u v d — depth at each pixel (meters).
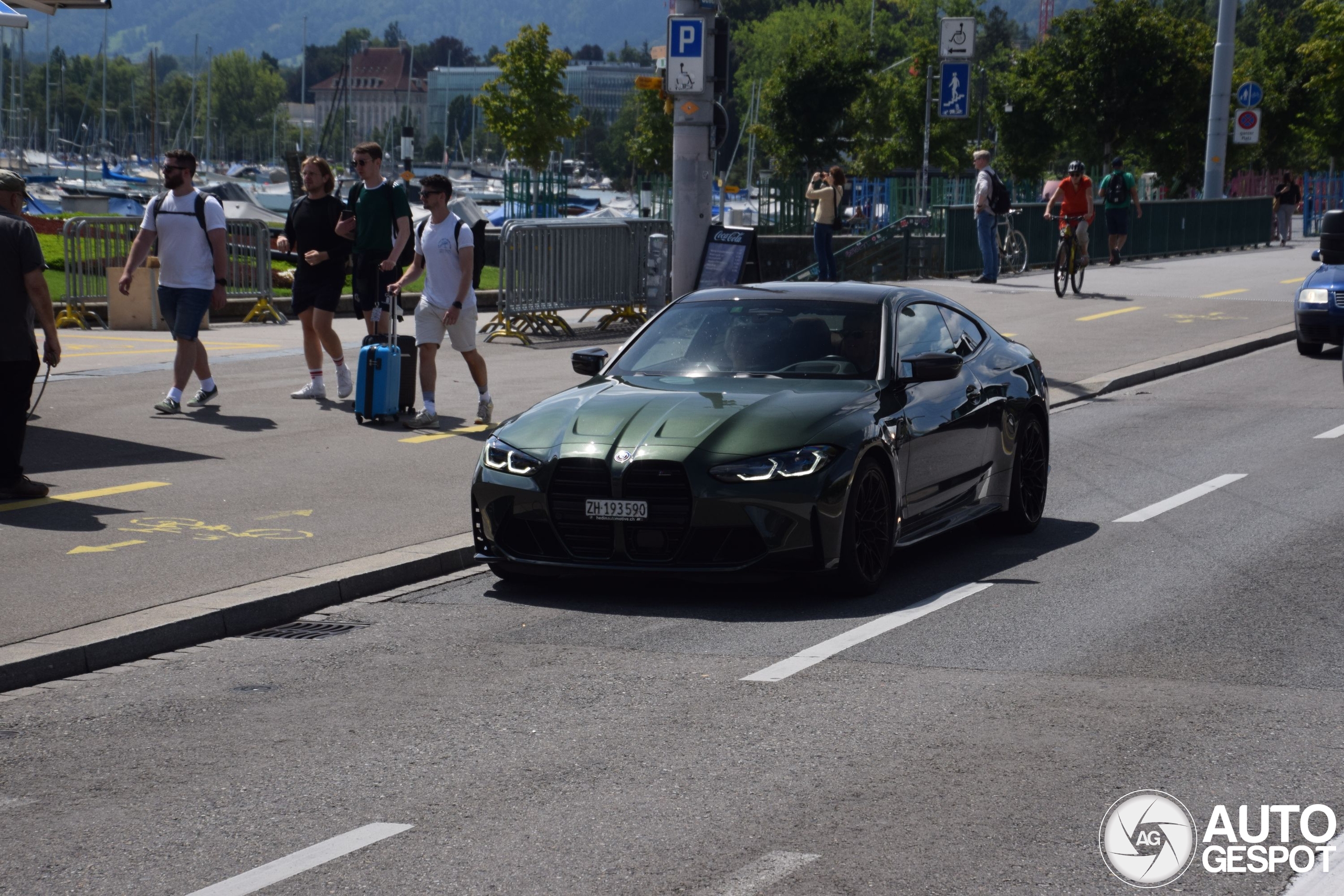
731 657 6.39
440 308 12.03
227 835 4.47
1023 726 5.36
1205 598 7.34
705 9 16.17
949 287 24.98
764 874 4.09
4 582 7.42
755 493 7.05
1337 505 9.67
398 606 7.50
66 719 5.69
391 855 4.28
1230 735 5.23
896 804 4.60
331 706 5.79
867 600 7.44
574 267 19.25
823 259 23.20
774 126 60.69
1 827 4.57
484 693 5.92
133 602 7.08
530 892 4.00
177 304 12.48
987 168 25.53
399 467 10.55
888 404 7.78
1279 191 39.69
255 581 7.48
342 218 13.12
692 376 8.14
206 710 5.78
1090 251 30.34
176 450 11.05
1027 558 8.40
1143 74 49.94
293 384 14.38
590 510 7.23
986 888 3.98
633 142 72.19
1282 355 18.02
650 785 4.81
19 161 118.88
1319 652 6.31
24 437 9.34
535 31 64.44
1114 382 15.56
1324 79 46.75
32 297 9.10
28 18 11.40
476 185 123.44
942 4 116.19
